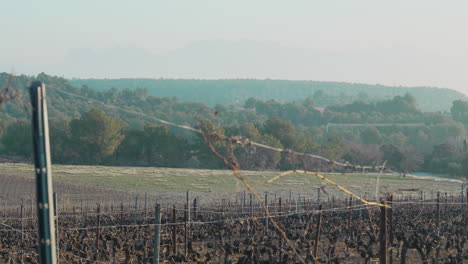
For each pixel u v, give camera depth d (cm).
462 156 10206
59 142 13162
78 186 9244
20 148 12925
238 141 975
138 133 13738
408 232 3584
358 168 1255
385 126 17188
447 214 5031
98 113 13138
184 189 9225
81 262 2728
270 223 4338
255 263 2567
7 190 8438
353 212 5491
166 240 3466
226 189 9225
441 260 2716
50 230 882
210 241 3806
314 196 8144
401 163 10062
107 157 13450
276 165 11338
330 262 2700
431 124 16575
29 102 859
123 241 3638
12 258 3030
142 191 8881
